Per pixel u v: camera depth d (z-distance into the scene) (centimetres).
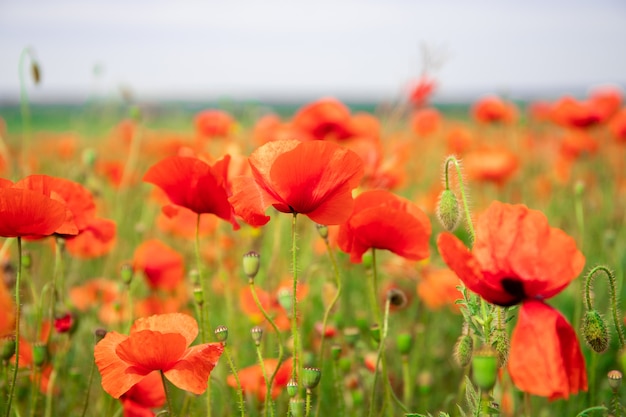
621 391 72
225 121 131
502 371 59
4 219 53
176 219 82
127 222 121
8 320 65
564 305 92
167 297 88
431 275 84
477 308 52
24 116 89
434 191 120
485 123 170
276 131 109
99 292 86
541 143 192
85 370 78
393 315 90
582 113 146
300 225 100
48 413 65
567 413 74
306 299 81
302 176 52
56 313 67
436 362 85
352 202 54
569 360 49
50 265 100
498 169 128
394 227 57
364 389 74
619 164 162
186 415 67
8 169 98
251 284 54
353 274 104
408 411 60
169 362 51
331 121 104
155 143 152
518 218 50
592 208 124
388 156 102
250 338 81
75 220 60
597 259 104
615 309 55
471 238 54
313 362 69
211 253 94
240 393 54
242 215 53
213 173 57
